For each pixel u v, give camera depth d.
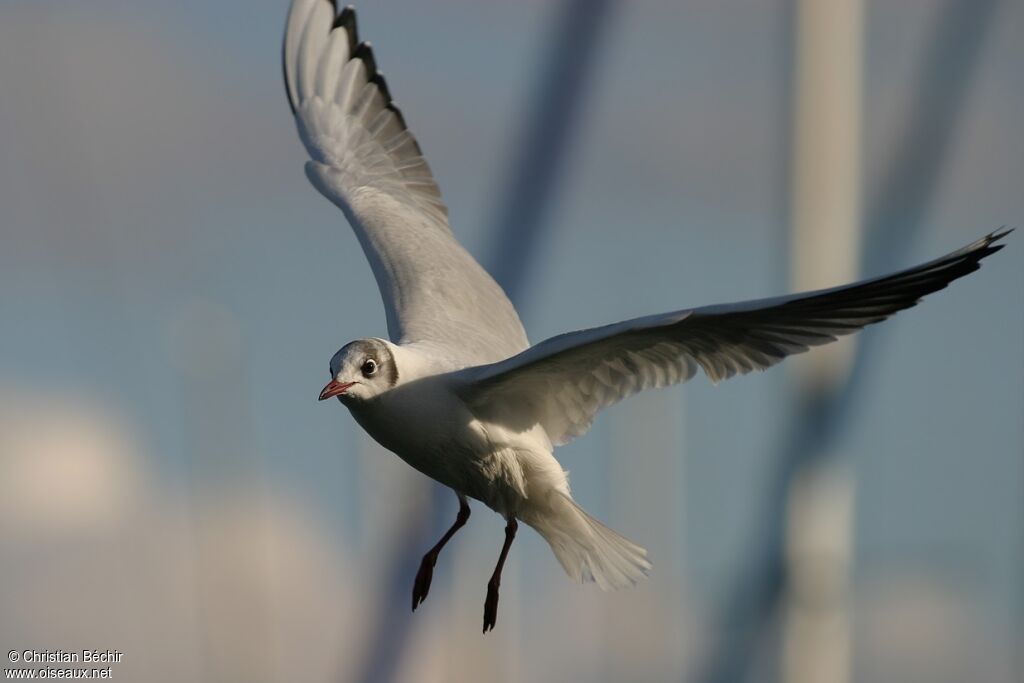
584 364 10.91
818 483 19.83
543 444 11.66
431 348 11.95
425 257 13.06
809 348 10.26
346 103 14.76
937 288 9.82
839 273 20.09
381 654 17.83
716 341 10.45
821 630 19.88
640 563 11.71
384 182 14.25
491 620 11.80
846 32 20.12
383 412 11.39
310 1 14.98
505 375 10.97
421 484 18.03
